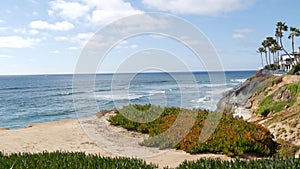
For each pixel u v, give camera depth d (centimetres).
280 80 3138
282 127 1435
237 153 923
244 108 2998
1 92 7138
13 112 3884
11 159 651
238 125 1142
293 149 1092
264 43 8012
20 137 1212
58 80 11788
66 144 1091
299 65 3738
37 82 11138
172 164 823
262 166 559
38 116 3466
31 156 685
